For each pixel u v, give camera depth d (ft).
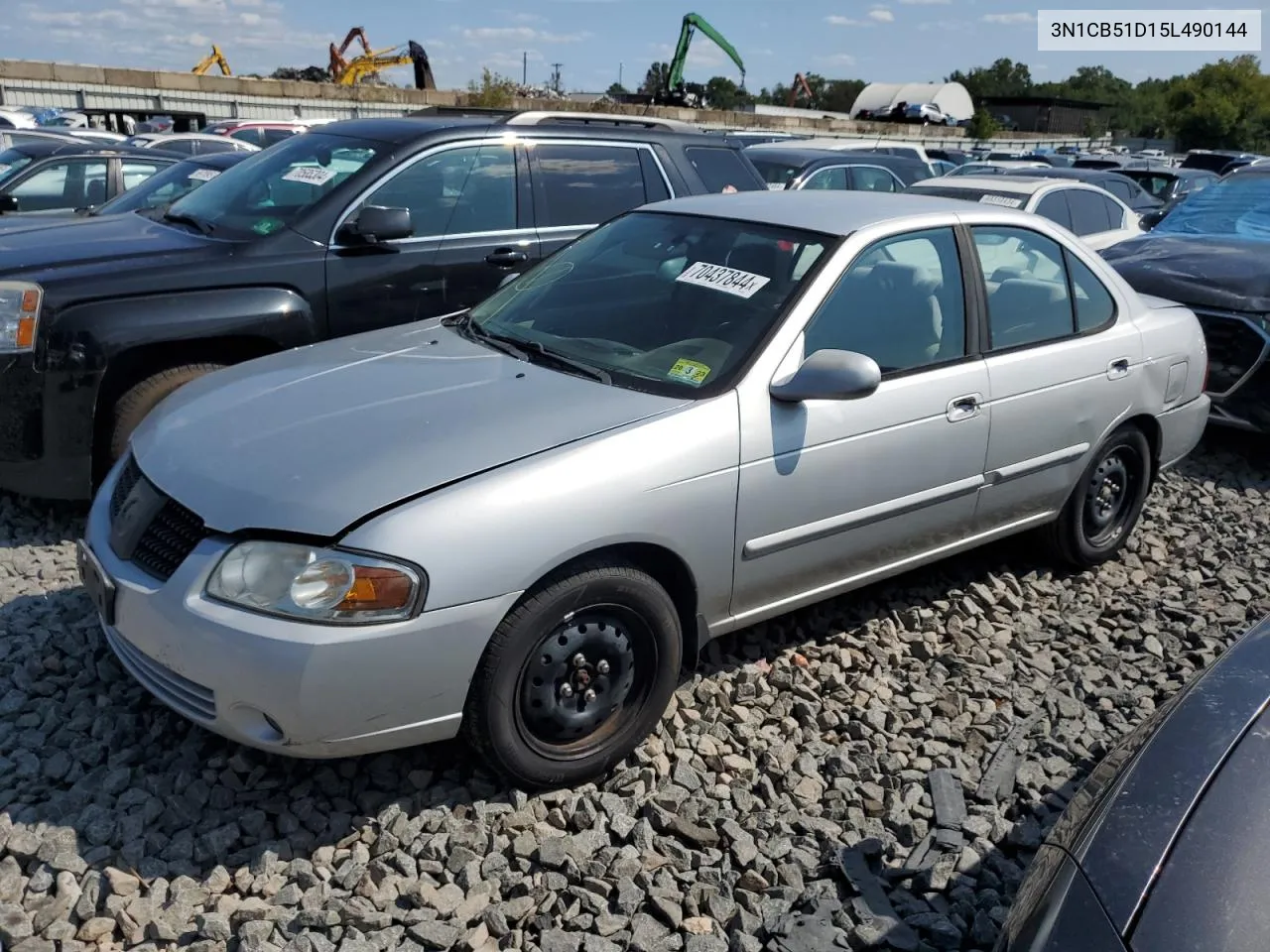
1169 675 13.53
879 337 12.35
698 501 10.51
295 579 8.87
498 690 9.50
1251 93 219.61
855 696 12.43
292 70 169.99
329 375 11.64
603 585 9.93
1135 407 15.51
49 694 11.55
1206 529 18.49
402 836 9.58
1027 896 6.82
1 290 14.67
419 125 19.27
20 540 15.48
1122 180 50.70
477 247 18.89
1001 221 14.23
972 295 13.44
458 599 9.05
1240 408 21.50
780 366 11.30
